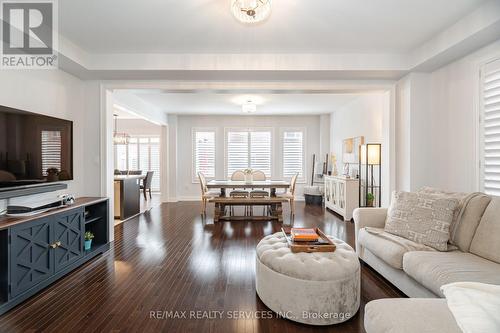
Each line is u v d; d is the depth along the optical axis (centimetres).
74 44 300
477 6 231
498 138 255
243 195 544
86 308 209
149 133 943
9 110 244
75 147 351
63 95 330
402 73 343
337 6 229
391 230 250
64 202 283
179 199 770
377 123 482
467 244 209
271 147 771
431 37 289
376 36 285
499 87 252
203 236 405
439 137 328
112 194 382
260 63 328
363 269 283
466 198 225
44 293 232
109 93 374
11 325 187
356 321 194
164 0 220
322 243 223
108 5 226
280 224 483
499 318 82
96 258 315
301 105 633
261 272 218
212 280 257
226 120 769
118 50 319
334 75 350
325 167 719
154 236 405
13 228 207
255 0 197
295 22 256
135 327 185
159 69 328
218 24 260
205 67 328
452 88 307
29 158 265
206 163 770
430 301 132
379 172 446
